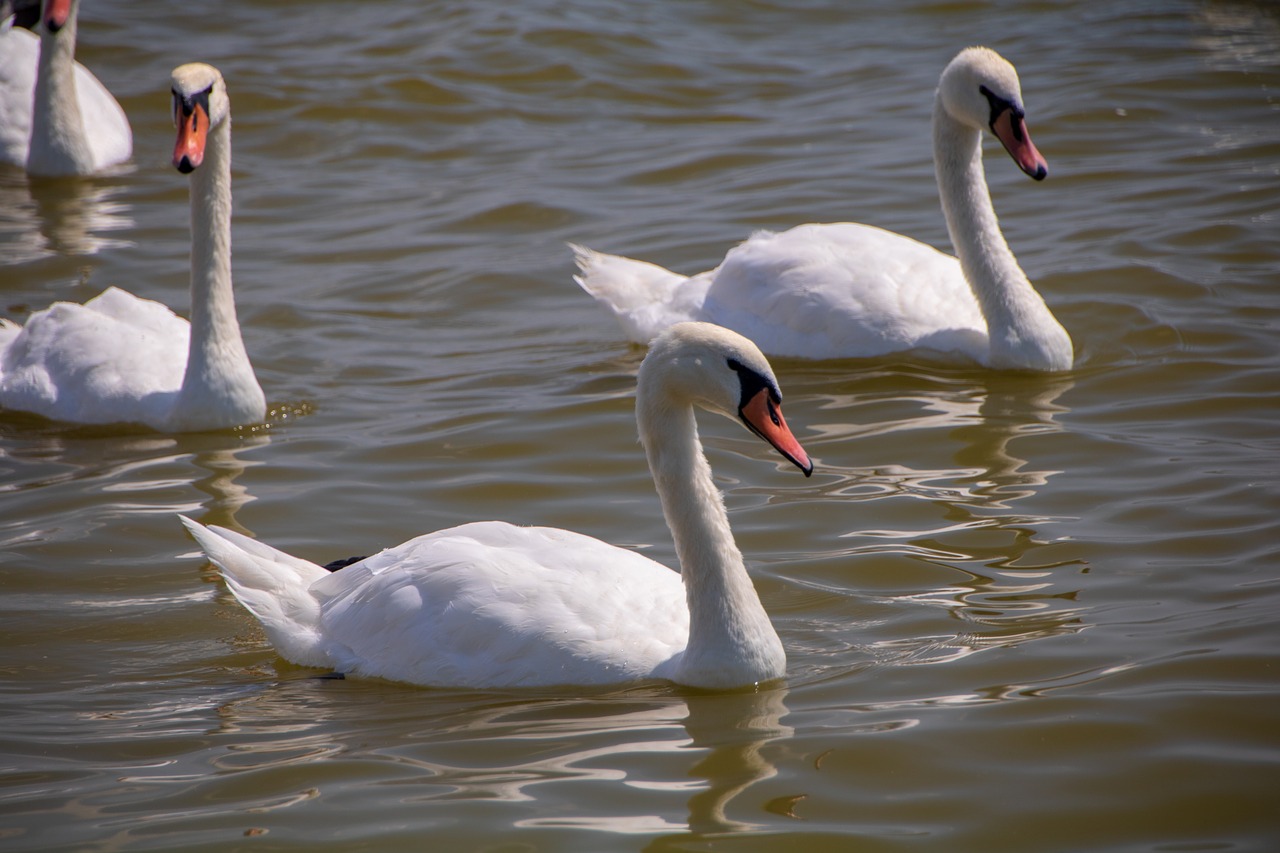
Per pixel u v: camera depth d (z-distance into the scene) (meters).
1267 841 7.90
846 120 23.88
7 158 23.52
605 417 14.74
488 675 9.95
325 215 21.05
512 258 19.36
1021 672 9.74
